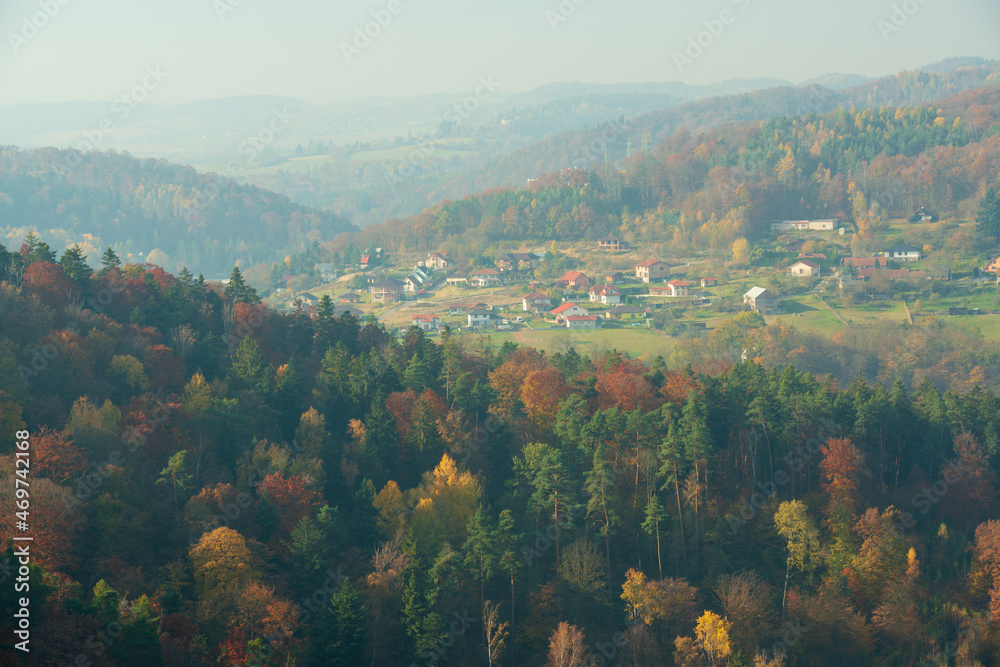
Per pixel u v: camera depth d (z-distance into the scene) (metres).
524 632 103.00
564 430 123.44
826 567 112.00
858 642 102.44
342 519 110.19
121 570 93.12
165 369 129.38
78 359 120.25
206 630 89.69
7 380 109.75
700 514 115.38
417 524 108.44
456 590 103.31
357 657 93.38
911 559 109.00
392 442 123.12
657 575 111.94
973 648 101.31
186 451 109.81
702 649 97.81
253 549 99.81
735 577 106.81
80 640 77.69
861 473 125.19
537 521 111.38
